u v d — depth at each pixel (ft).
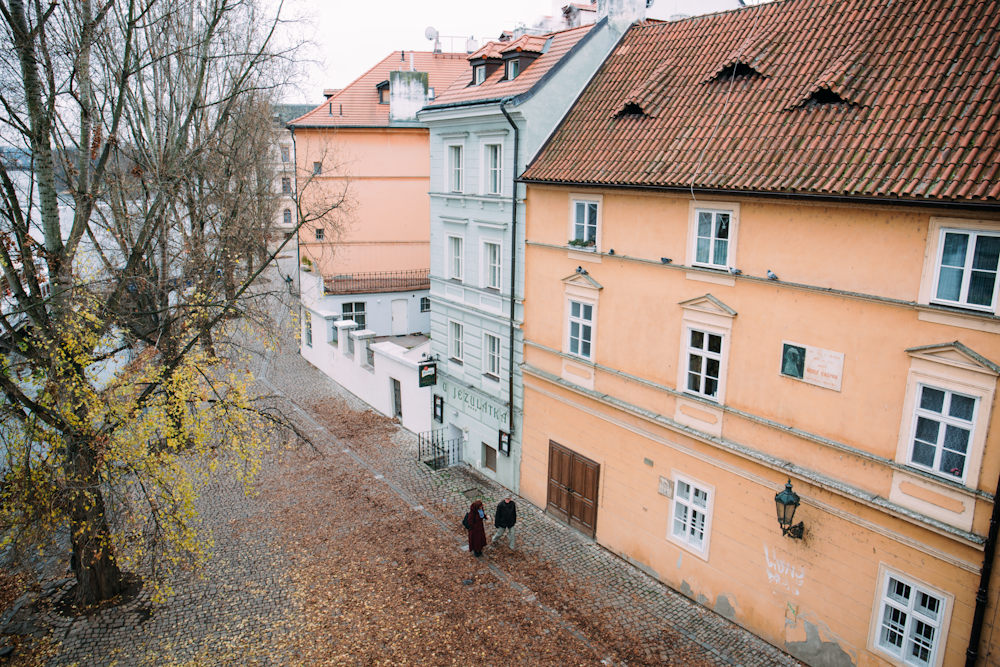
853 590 34.68
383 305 104.37
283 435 55.47
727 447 39.91
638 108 47.78
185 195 64.39
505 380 59.88
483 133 56.90
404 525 55.06
